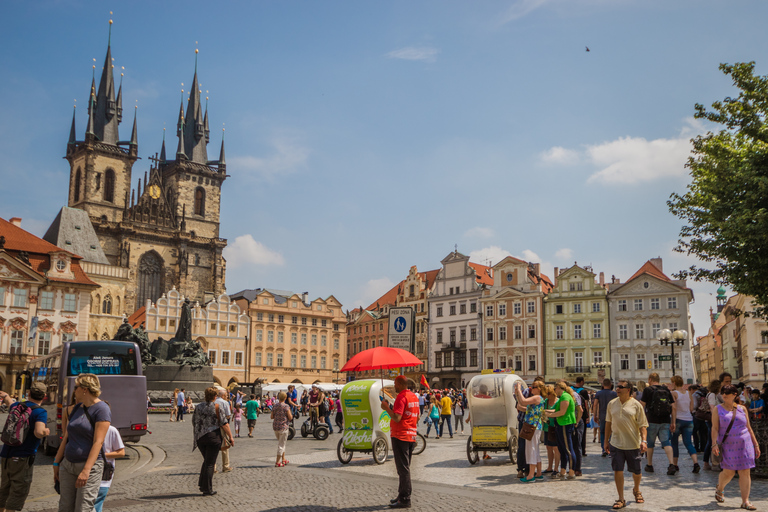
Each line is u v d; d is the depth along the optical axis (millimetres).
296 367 120750
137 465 21656
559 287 98812
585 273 96938
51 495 15750
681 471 18047
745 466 12773
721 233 24562
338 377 126625
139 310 124250
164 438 32500
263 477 17641
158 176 142375
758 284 24578
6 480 11859
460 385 106625
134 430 23297
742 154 26641
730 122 27344
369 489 15320
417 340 115438
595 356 94625
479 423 20094
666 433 17500
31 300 86438
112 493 15180
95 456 9320
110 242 130375
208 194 149000
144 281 133625
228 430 15008
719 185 25828
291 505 13336
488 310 104875
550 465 17812
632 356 92312
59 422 23938
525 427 16516
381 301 132750
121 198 136750
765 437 16844
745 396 21969
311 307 124312
